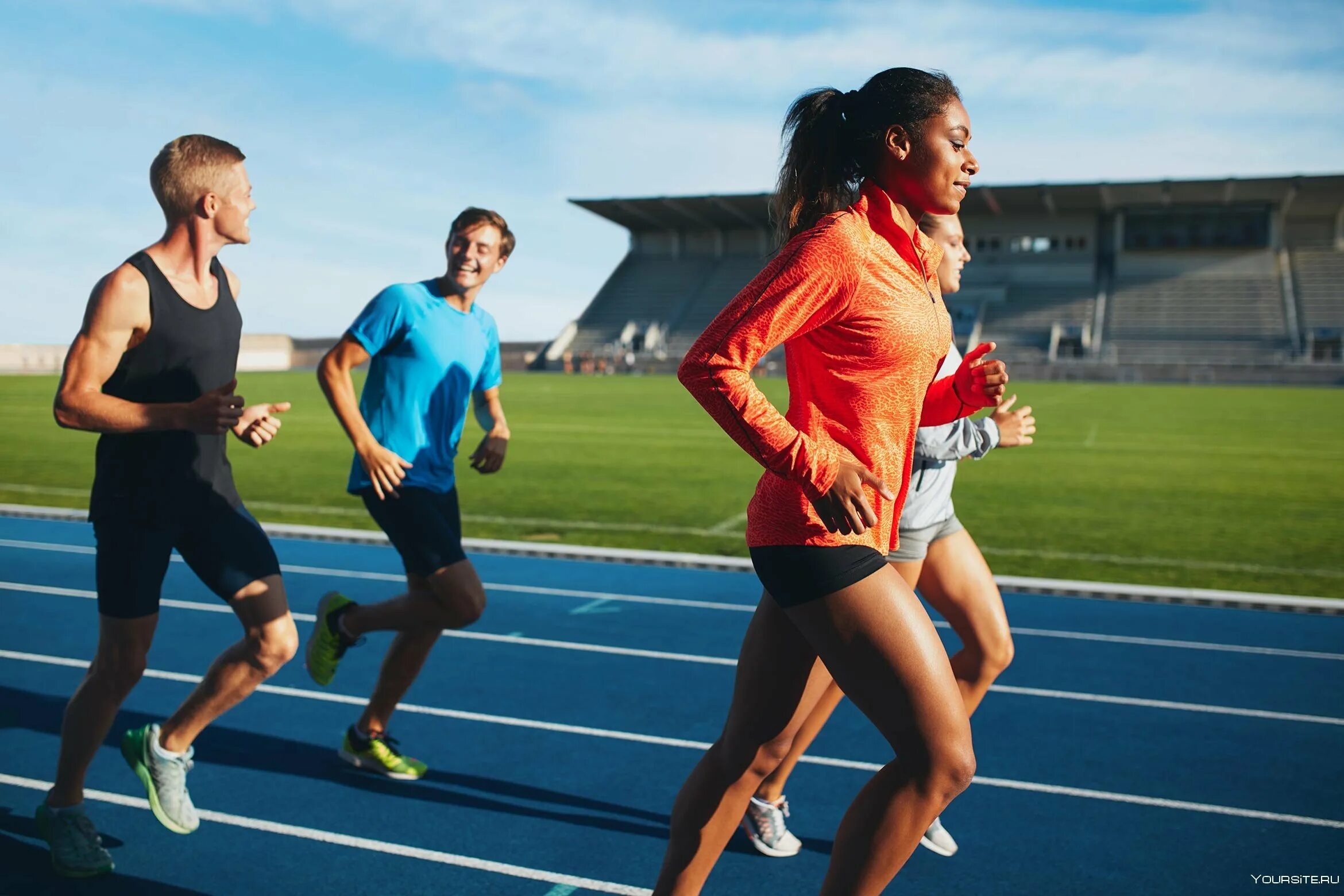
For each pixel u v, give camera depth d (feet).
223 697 9.57
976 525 31.07
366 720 11.74
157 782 9.60
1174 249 167.84
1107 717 13.96
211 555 9.49
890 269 6.53
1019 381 146.51
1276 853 10.01
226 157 9.16
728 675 15.85
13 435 57.62
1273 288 160.86
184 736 9.66
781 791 10.40
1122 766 12.24
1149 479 42.47
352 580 22.50
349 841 10.13
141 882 9.28
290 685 15.24
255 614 9.51
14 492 36.27
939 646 6.48
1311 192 150.51
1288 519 32.27
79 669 15.88
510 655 16.85
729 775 7.45
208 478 9.48
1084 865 9.77
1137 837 10.36
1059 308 165.89
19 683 15.12
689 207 178.40
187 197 9.05
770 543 6.72
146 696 14.65
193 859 9.74
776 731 7.35
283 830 10.38
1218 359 150.30
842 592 6.48
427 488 11.57
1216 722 13.79
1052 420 74.28
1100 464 47.70
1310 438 60.59
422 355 11.46
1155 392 117.19
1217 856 9.96
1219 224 165.17
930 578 10.10
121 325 8.71
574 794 11.34
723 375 6.25
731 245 199.00
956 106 6.76
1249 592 22.12
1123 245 169.99
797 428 6.84
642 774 11.94
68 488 37.22
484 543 26.03
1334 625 18.97
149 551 9.23
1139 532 29.89
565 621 19.03
